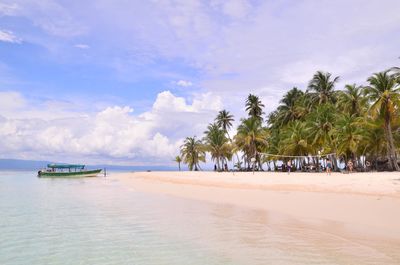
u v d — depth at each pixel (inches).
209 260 382.3
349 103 2336.4
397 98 1879.9
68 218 697.0
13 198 1150.3
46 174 3363.7
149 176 2709.2
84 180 2773.1
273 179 1465.3
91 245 463.2
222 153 3629.4
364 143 2300.7
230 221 628.1
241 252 410.0
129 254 415.5
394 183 972.6
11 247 457.4
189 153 4141.2
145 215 725.3
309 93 2827.3
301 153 2677.2
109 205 920.9
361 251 395.9
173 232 538.9
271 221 612.4
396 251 392.5
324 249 410.3
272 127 3499.0
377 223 548.7
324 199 839.1
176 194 1241.4
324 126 2381.9
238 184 1405.0
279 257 383.6
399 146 2315.5
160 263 376.8
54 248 449.7
